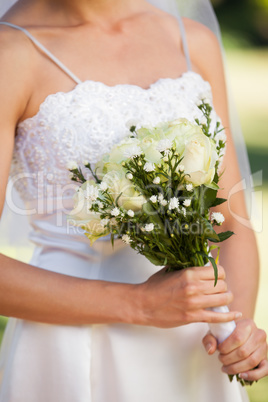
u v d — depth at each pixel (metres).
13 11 3.05
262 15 32.88
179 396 2.90
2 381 2.99
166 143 2.47
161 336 2.89
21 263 2.75
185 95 3.09
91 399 2.85
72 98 2.90
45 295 2.70
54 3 3.07
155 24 3.30
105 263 2.94
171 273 2.69
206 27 3.51
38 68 2.89
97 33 3.09
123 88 2.99
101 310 2.71
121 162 2.56
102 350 2.87
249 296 3.12
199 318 2.67
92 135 2.88
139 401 2.85
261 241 9.22
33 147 2.89
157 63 3.17
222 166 3.30
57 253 2.95
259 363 2.84
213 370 2.99
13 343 2.94
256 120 18.22
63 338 2.83
